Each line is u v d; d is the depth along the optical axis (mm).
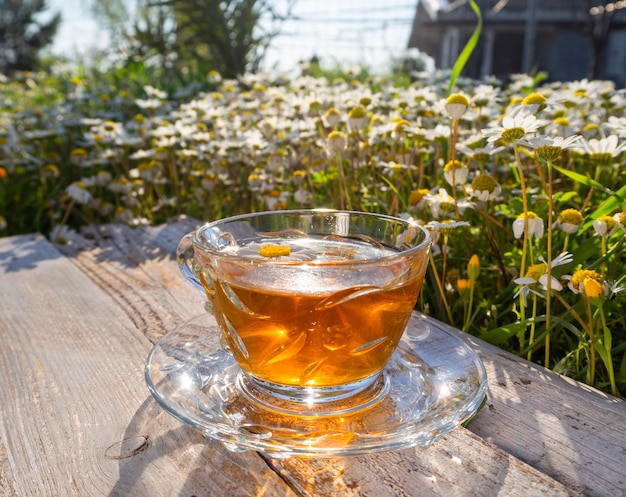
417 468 186
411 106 703
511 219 520
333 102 820
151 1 2115
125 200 848
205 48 2230
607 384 318
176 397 214
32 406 231
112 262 436
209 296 223
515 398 236
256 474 185
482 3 4816
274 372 213
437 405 211
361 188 624
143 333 301
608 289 296
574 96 633
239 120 882
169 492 178
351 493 176
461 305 427
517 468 186
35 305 344
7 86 1958
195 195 892
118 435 208
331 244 245
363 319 202
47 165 1043
